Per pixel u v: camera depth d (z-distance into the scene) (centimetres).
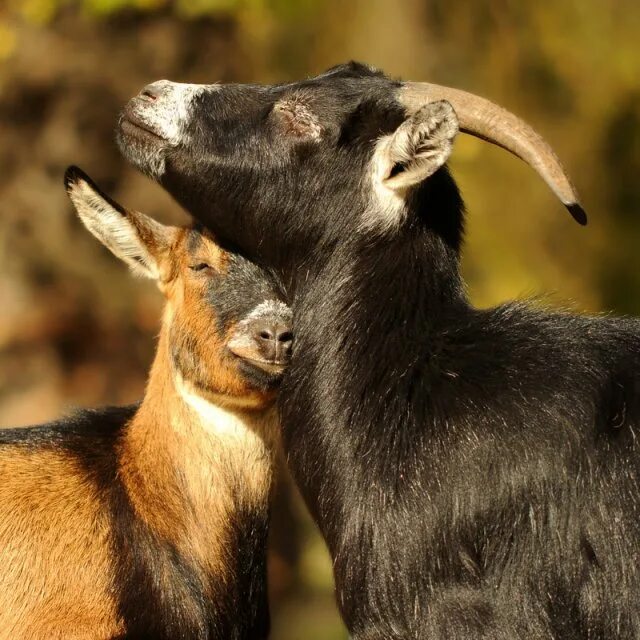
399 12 2219
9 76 2258
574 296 2209
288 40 2231
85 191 1116
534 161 946
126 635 1009
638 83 2403
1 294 2267
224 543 1077
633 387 915
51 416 2195
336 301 995
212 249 1073
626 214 2428
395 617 918
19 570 1015
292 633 2145
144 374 2272
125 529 1034
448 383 942
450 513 909
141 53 2294
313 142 1002
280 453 1123
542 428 907
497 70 2311
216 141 1017
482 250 2202
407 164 959
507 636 891
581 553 891
